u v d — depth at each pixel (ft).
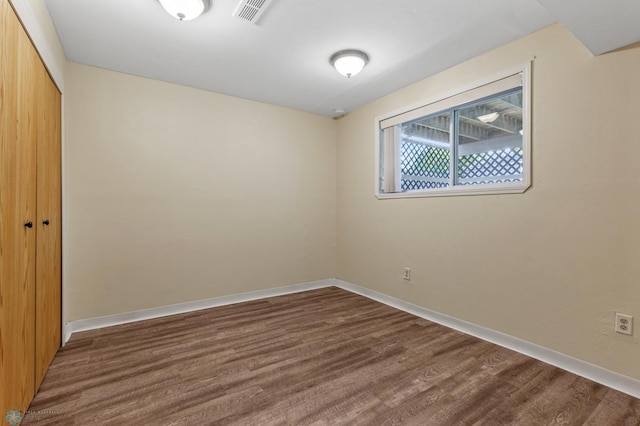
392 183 11.18
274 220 12.37
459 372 6.57
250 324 9.29
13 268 4.50
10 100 4.35
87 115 8.86
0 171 4.05
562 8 4.95
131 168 9.53
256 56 8.45
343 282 13.61
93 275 8.95
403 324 9.32
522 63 7.41
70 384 6.06
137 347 7.70
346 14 6.64
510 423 5.02
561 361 6.79
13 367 4.52
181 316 9.96
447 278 9.25
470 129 8.91
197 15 6.25
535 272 7.25
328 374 6.49
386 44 7.82
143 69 9.20
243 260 11.65
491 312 8.13
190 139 10.52
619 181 6.00
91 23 6.90
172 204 10.21
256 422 5.04
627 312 5.90
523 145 7.41
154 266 9.90
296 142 12.89
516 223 7.60
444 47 7.94
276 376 6.41
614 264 6.07
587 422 5.05
